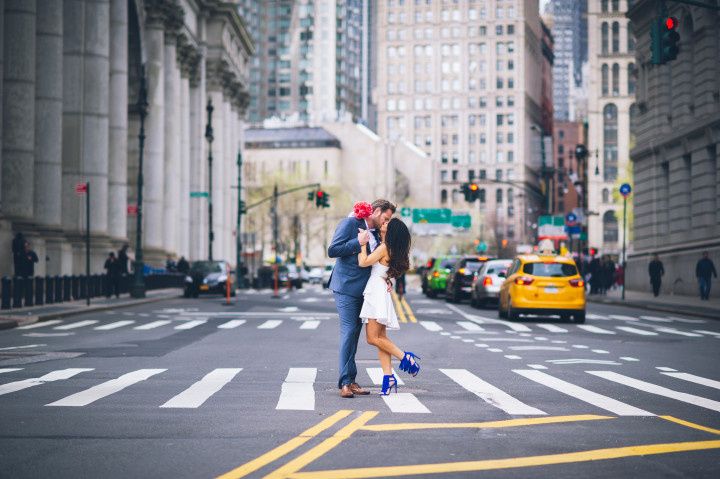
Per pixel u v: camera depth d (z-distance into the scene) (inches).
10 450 335.3
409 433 369.4
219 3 3565.5
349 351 484.1
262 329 1013.2
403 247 482.9
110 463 313.6
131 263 2197.3
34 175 1897.1
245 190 5502.0
